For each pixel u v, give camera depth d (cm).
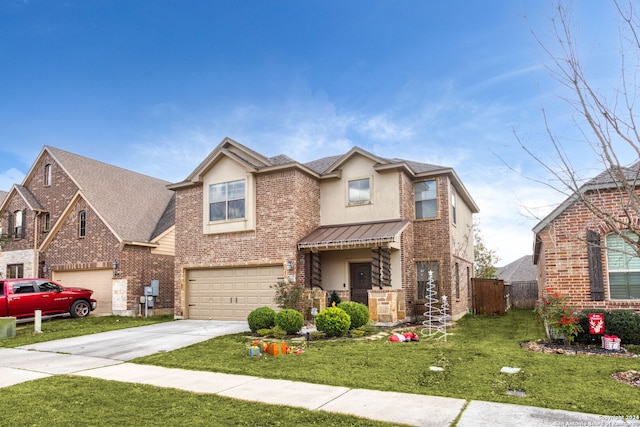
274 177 1838
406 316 1778
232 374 916
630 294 1265
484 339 1292
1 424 622
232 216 1895
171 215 2547
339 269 1862
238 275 1895
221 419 633
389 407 671
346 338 1334
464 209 2331
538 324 1620
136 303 2234
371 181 1888
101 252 2286
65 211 2438
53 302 2008
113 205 2444
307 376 871
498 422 593
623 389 730
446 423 596
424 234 1934
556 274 1328
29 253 2547
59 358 1148
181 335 1471
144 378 900
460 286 2080
